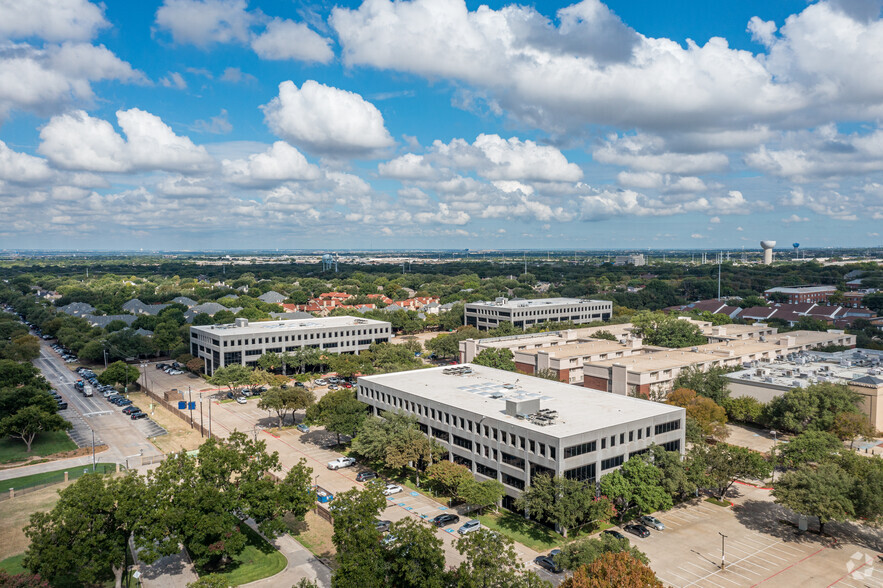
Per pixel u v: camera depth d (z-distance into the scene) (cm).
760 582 7744
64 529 7331
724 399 14938
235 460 8519
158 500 7894
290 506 8581
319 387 19575
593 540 7356
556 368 17600
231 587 7688
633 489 9381
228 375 18262
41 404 14262
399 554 6894
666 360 17112
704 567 8125
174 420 15812
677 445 11181
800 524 9256
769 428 14600
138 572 7850
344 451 13175
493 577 6456
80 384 19512
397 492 10844
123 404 17388
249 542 9031
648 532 9088
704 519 9700
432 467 10575
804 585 7675
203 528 7775
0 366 16625
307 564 8344
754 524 9500
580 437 9425
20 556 8512
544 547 8669
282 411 16575
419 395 12381
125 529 7769
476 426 10875
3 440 14000
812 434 11238
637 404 11550
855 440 13250
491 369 15250
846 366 16550
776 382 14662
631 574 5978
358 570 6750
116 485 7900
